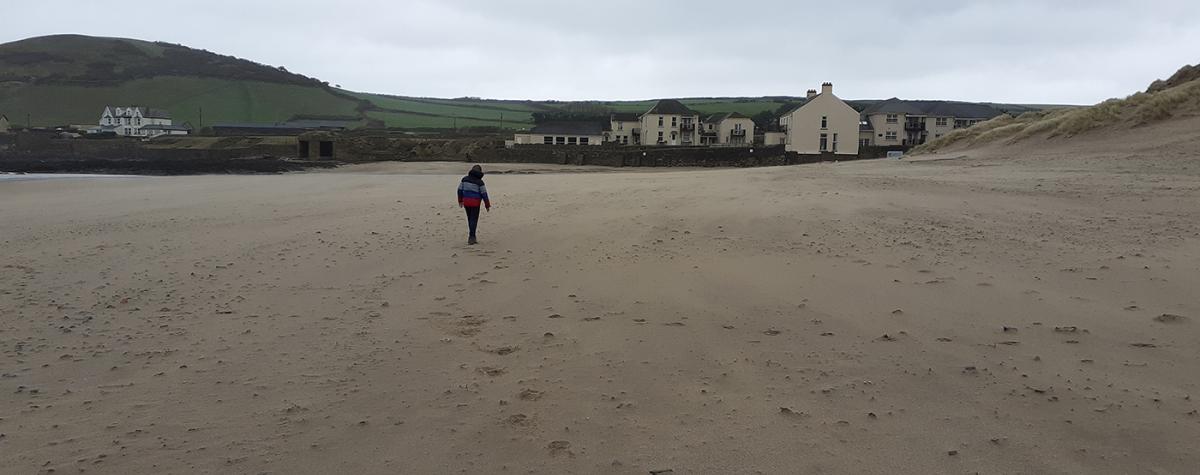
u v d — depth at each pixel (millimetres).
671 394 5113
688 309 7371
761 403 4926
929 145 39750
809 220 12320
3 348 6461
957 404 4848
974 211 13023
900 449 4223
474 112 158125
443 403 5023
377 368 5777
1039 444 4250
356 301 8086
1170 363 5477
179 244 12375
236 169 50656
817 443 4316
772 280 8469
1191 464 3969
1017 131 32688
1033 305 7156
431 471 4059
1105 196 14391
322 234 13242
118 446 4410
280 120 135625
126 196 22703
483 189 11711
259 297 8352
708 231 11875
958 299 7453
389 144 72375
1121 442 4246
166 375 5691
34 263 10742
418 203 18672
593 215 14445
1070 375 5305
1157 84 35000
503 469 4066
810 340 6285
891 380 5301
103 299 8367
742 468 4027
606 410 4852
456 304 7852
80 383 5539
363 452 4301
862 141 83500
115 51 160625
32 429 4676
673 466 4059
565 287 8484
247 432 4594
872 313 7055
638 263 9664
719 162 70125
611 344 6277
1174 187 15055
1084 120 27531
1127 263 8656
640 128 98312
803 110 73625
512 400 5051
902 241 10516
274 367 5848
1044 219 12047
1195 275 7961
